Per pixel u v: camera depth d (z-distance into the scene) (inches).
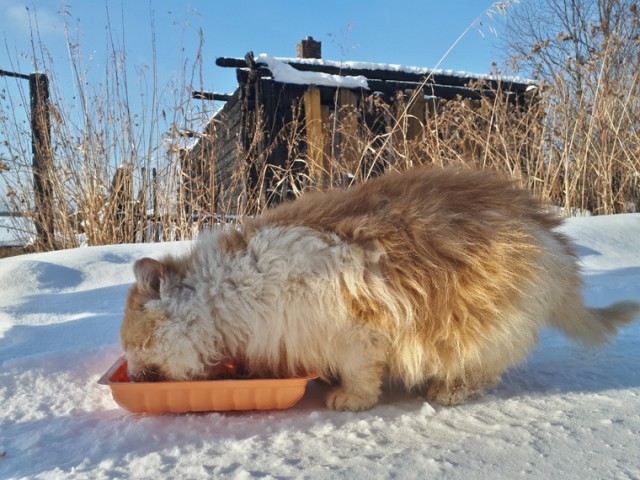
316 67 92.4
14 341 29.1
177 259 22.2
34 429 18.6
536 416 18.3
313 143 68.7
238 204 63.5
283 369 20.5
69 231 62.2
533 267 20.2
